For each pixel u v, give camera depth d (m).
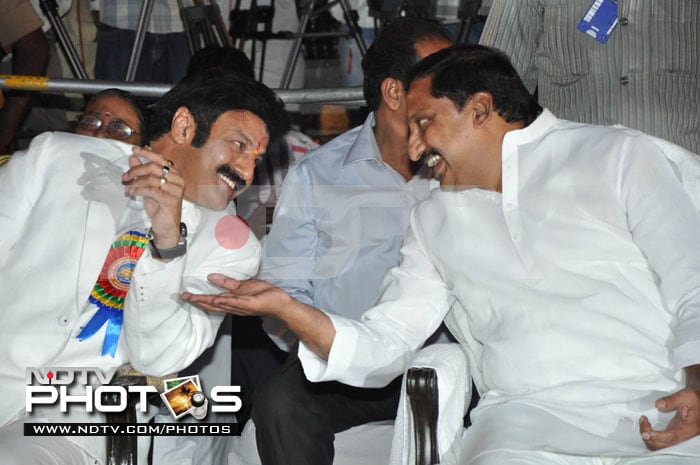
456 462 2.82
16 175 2.94
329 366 2.83
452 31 4.94
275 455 3.16
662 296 2.72
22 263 2.85
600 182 2.78
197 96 2.83
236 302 2.71
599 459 2.71
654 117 3.55
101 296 2.85
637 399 2.69
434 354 2.93
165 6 4.93
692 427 2.50
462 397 2.92
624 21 3.54
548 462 2.65
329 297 3.16
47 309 2.84
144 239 2.84
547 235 2.81
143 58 4.96
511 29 3.72
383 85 3.32
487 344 2.88
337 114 4.67
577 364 2.74
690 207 2.69
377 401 3.28
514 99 2.85
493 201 2.88
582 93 3.63
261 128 2.86
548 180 2.82
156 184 2.63
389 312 2.96
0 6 4.62
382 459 3.26
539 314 2.79
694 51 3.54
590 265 2.77
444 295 3.00
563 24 3.61
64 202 2.89
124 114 3.28
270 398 3.18
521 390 2.80
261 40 5.09
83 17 5.05
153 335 2.78
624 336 2.72
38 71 4.71
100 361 2.87
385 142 3.28
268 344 3.45
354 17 4.93
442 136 2.87
